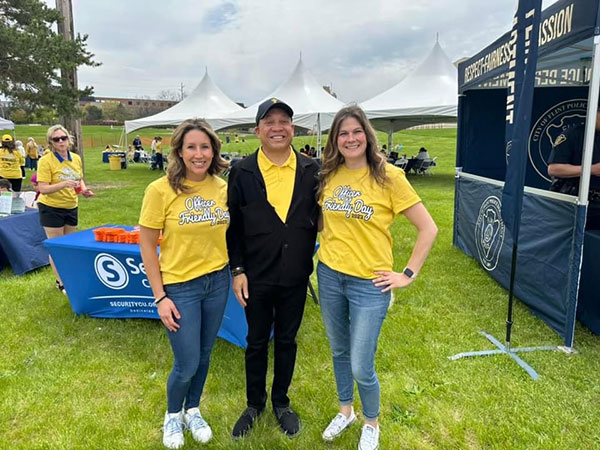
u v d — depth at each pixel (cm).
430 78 1288
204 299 200
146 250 189
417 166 1504
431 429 223
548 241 327
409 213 182
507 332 297
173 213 187
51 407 246
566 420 227
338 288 194
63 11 1188
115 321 355
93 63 1219
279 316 212
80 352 308
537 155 561
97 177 1539
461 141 562
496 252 432
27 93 1151
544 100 549
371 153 182
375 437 205
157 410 244
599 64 262
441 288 419
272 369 283
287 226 196
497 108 563
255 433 218
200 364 213
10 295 416
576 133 341
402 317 355
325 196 193
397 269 492
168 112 1543
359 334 188
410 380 266
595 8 257
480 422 226
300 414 236
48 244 343
